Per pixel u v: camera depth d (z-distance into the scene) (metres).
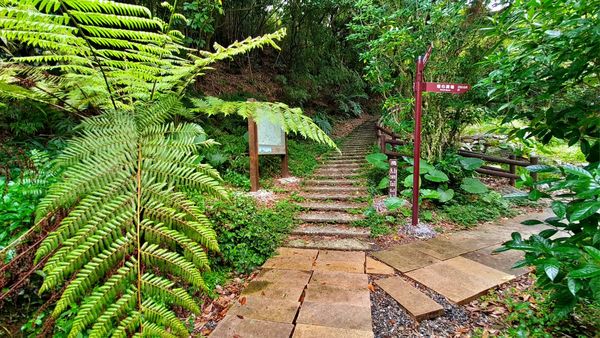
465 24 4.38
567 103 1.51
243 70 8.94
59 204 0.74
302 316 2.00
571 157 6.42
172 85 1.39
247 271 2.73
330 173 5.97
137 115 0.98
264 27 9.28
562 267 1.20
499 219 4.12
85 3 0.82
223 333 1.85
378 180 5.38
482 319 1.98
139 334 0.66
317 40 9.87
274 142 5.67
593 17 1.17
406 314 2.05
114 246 0.69
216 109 1.31
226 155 5.57
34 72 1.47
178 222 0.76
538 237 1.33
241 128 6.80
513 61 1.50
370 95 14.22
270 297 2.24
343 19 10.05
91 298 0.65
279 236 3.39
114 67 1.24
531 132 1.49
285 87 9.05
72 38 0.93
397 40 4.31
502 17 1.42
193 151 0.92
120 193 0.76
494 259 2.82
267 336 1.81
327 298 2.21
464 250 3.05
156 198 0.77
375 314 2.07
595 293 0.90
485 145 6.77
